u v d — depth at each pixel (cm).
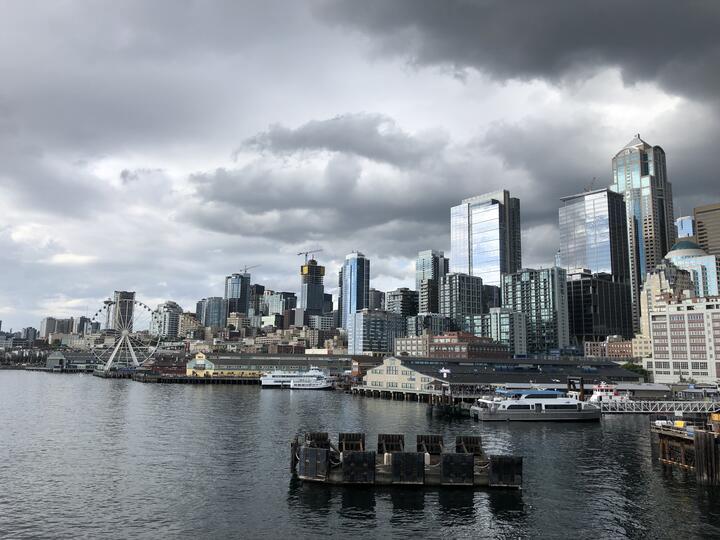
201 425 12206
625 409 15375
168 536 5278
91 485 6962
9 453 8888
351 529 5466
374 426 12456
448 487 6788
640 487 6969
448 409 14550
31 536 5266
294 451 7444
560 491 6769
